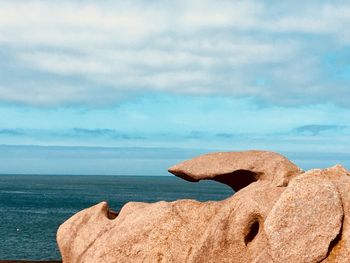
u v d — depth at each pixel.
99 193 190.25
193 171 24.12
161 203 23.53
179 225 22.45
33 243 59.06
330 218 16.94
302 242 16.91
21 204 126.19
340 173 18.14
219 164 23.81
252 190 20.44
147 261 22.16
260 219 19.33
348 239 16.66
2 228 74.12
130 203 25.02
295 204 17.44
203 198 176.75
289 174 22.59
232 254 19.56
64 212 105.06
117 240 23.11
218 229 20.19
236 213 19.94
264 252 17.75
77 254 24.75
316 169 18.17
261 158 23.27
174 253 21.92
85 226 25.44
